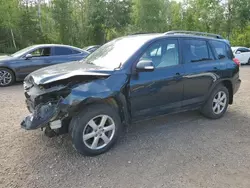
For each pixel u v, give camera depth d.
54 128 3.43
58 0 35.72
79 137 3.52
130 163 3.51
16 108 5.91
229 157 3.73
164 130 4.68
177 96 4.54
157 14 39.44
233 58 5.66
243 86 9.30
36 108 3.43
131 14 37.91
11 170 3.29
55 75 3.54
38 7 37.62
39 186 2.99
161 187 3.00
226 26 31.25
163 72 4.26
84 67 3.99
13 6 33.03
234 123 5.16
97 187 2.99
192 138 4.36
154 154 3.77
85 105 3.55
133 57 3.98
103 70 3.75
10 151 3.77
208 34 5.35
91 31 38.56
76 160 3.57
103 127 3.74
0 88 8.36
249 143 4.22
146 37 4.45
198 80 4.78
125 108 3.91
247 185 3.07
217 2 31.58
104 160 3.59
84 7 38.78
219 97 5.33
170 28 43.50
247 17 30.31
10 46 35.22
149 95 4.13
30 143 4.04
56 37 37.19
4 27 34.28
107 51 4.54
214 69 5.04
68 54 9.63
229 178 3.20
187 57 4.68
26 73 8.96
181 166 3.46
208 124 5.05
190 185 3.04
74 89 3.40
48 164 3.45
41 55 9.23
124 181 3.11
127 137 4.35
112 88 3.65
